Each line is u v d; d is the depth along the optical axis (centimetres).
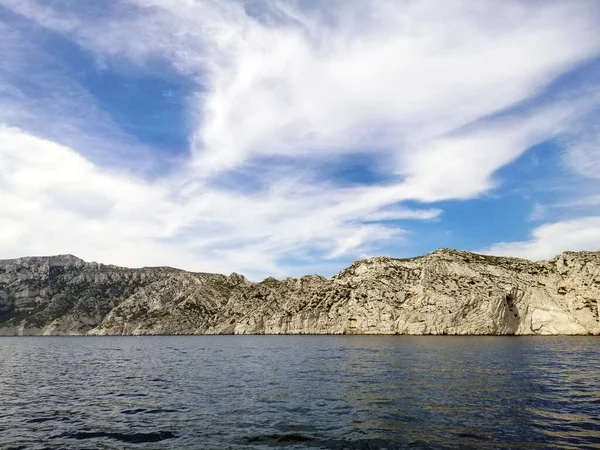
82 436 2086
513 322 14812
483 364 5084
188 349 10056
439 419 2291
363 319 17412
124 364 6200
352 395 3086
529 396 2936
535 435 1953
